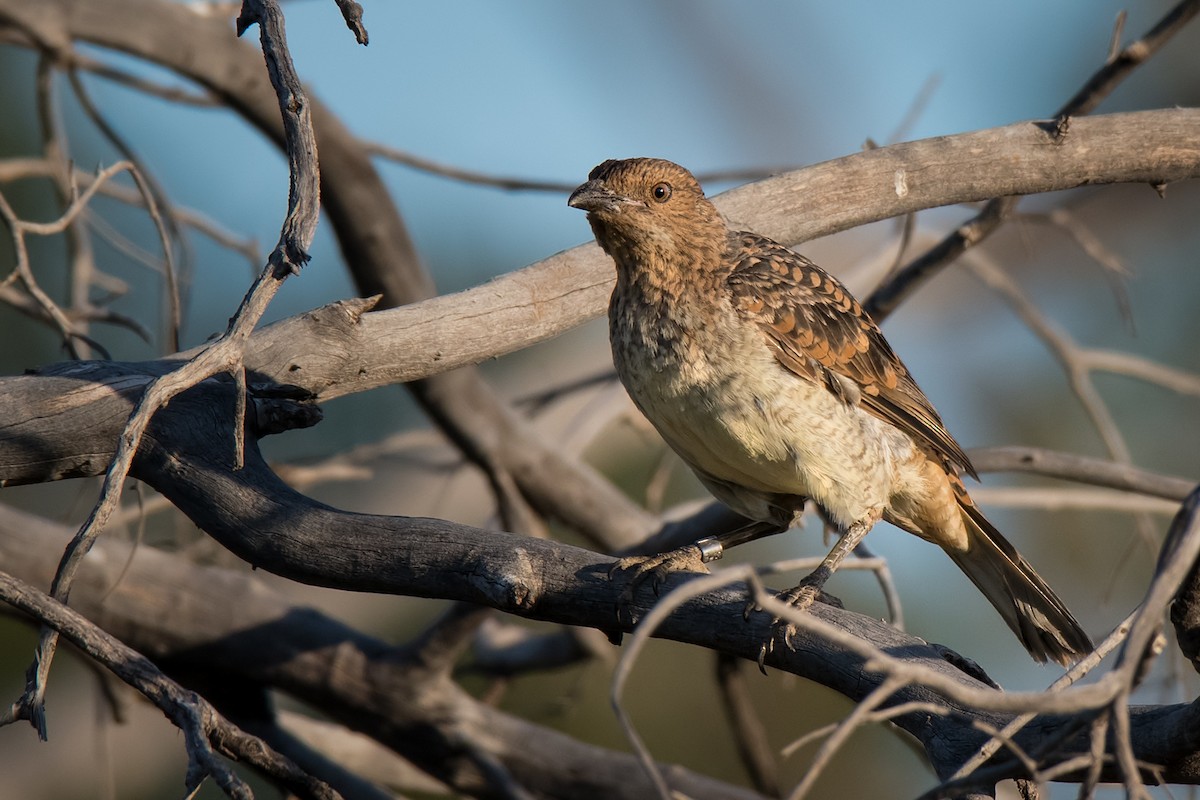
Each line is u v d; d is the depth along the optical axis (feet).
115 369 24.38
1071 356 38.75
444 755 36.73
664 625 21.26
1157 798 22.70
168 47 36.29
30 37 35.09
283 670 35.83
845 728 14.76
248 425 23.56
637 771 37.63
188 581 35.45
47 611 18.42
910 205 30.01
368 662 36.06
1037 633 30.71
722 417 27.55
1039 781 15.20
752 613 20.70
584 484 39.81
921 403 30.19
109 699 34.37
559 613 21.38
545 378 52.44
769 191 29.60
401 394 49.47
